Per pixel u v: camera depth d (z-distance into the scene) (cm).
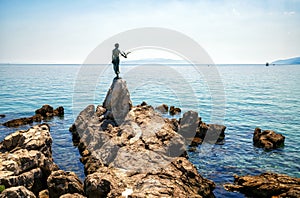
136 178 1898
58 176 1831
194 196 1684
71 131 3644
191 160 2631
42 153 2133
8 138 2250
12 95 7350
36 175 1934
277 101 6197
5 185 1730
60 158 2669
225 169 2422
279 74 17838
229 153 2820
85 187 1811
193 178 1931
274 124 4062
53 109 5266
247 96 7081
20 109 5372
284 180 1877
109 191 1723
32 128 2455
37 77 14762
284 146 3023
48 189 1820
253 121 4275
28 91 8300
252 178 2031
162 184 1722
